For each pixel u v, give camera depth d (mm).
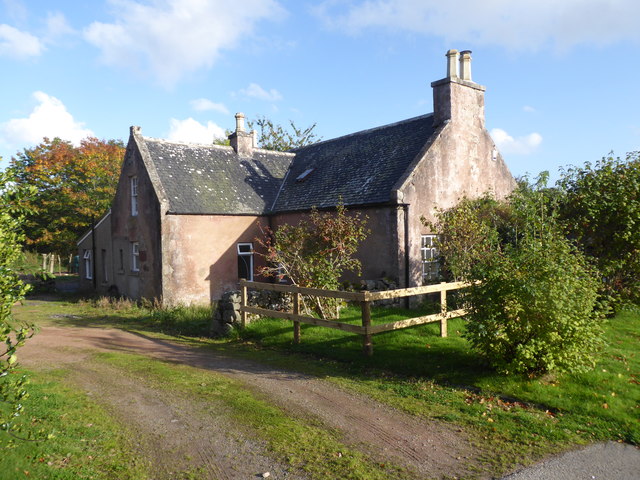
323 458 4945
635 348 8641
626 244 10727
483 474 4602
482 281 7277
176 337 12258
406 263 14305
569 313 6785
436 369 7754
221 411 6320
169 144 19703
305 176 19922
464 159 16422
